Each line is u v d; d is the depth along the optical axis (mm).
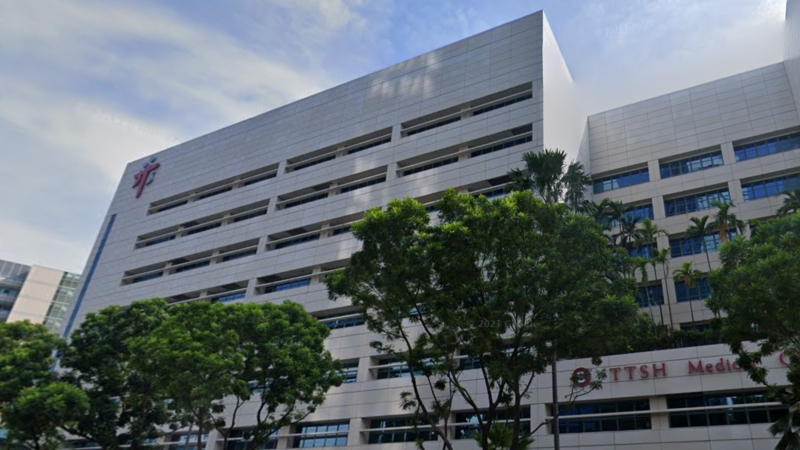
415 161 55625
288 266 57219
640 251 50969
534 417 36312
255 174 69688
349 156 60562
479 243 21859
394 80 62250
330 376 34188
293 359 31781
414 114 58000
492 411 22312
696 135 54188
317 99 68500
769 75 53219
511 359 22219
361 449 42625
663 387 33406
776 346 21953
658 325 43531
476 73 55875
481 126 51906
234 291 60406
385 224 23094
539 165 34906
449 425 39438
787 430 21531
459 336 22453
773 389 22453
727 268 22969
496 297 21250
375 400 43969
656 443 32312
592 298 21438
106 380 35812
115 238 78312
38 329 36844
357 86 65375
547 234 22422
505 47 55469
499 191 47969
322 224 58188
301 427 47188
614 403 35000
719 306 22719
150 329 36969
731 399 31781
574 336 20938
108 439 34719
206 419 34031
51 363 35219
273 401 32594
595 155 59812
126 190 83250
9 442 32906
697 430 31562
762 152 50250
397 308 24578
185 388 28000
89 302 73812
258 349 31609
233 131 75312
